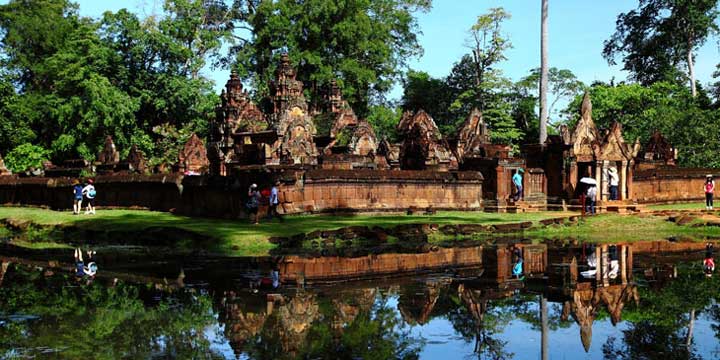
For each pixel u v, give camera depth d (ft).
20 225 88.69
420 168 109.50
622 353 30.19
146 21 199.00
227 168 113.39
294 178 85.97
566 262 56.03
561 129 111.75
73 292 43.98
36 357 29.19
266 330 34.01
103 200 110.93
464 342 32.12
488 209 103.40
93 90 173.47
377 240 69.92
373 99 246.06
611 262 56.18
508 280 47.67
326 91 179.01
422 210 97.30
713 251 63.26
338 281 47.11
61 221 86.99
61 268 54.39
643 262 56.18
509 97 231.50
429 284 46.03
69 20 221.46
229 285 45.65
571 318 37.01
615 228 82.48
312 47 205.67
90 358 29.04
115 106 177.58
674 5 212.84
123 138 183.01
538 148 115.14
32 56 218.18
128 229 74.28
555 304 40.29
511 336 33.19
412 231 73.61
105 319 36.47
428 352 30.37
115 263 56.59
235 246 63.82
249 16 212.64
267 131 133.28
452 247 65.98
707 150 157.69
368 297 41.81
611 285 46.09
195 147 148.56
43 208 116.57
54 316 37.19
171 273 50.83
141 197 103.60
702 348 30.86
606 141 106.73
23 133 184.75
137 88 191.42
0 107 184.03
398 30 228.84
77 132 183.01
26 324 35.35
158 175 99.50
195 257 59.11
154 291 43.88
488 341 32.32
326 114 165.78
